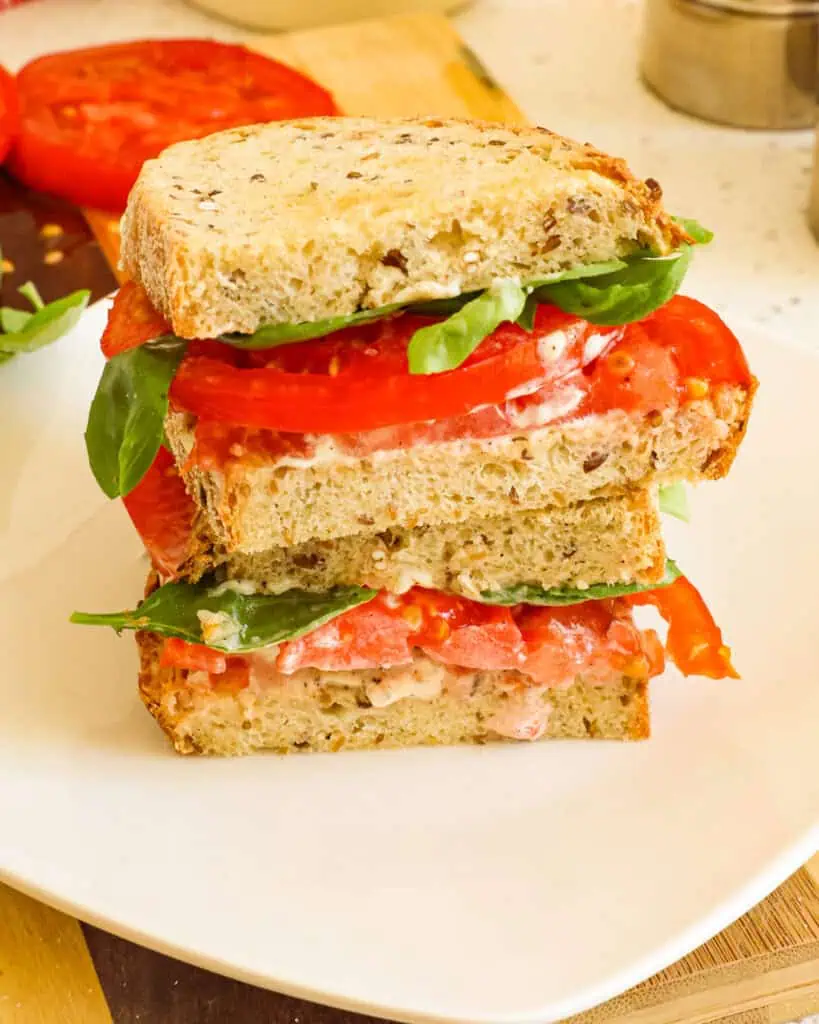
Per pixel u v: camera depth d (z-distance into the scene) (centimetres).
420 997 47
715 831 50
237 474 50
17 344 63
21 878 49
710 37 82
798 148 83
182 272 48
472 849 50
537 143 54
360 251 49
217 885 49
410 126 57
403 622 52
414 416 49
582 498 52
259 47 90
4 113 77
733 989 49
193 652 52
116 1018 49
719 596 56
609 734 53
